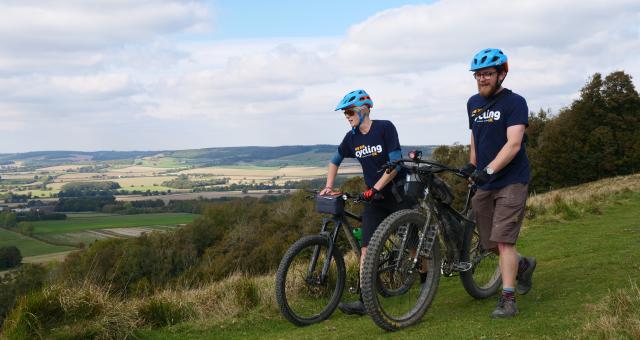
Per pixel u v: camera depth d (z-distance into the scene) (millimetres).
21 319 4492
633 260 5328
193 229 51156
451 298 5109
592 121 45344
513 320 3896
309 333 4527
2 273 68938
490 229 4363
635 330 3008
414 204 4820
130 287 5832
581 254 6324
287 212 45125
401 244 4383
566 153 45375
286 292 5465
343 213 5109
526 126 4098
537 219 10031
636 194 12820
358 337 4141
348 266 6398
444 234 4504
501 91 4215
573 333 3270
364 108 4961
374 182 5105
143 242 49531
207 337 4762
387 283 4828
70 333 4480
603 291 4309
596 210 10273
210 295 5809
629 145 43312
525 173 4164
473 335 3639
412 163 4402
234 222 51281
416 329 4109
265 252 36125
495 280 5012
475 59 4172
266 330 4867
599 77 45312
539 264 6137
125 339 4680
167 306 5309
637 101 44406
